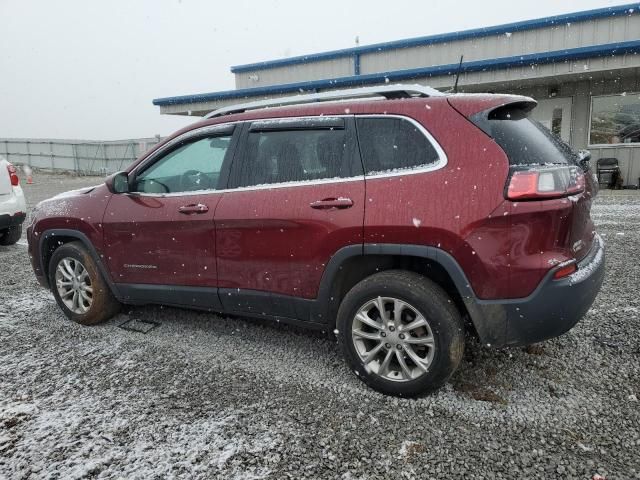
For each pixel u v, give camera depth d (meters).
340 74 16.98
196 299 3.44
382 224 2.62
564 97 13.32
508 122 2.64
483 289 2.46
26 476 2.14
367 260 2.86
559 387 2.78
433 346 2.58
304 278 2.94
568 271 2.44
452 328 2.55
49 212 4.06
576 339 3.39
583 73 11.91
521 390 2.76
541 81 13.04
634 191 12.16
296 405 2.68
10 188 7.08
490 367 3.04
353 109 2.91
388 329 2.70
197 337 3.67
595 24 12.80
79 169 28.23
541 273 2.38
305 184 2.93
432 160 2.62
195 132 3.49
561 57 11.86
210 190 3.32
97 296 3.88
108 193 3.82
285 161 3.07
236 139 3.29
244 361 3.24
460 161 2.54
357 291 2.75
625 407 2.56
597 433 2.35
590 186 2.86
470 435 2.37
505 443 2.30
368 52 16.27
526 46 13.74
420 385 2.63
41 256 4.20
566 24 13.12
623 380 2.83
